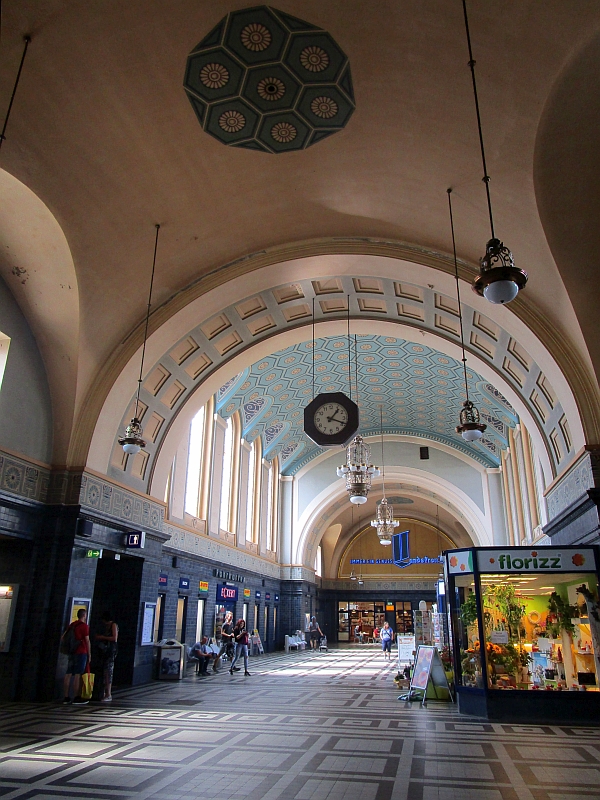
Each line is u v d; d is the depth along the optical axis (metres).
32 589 10.03
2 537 9.80
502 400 18.98
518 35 6.00
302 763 5.86
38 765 5.64
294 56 6.91
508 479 23.39
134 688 11.44
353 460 17.03
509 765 5.85
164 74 7.18
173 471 16.12
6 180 8.10
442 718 8.55
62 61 6.77
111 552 11.55
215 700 10.05
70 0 6.10
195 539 17.31
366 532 37.69
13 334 10.03
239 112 7.77
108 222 9.22
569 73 6.15
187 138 8.23
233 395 19.70
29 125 7.38
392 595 36.38
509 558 9.06
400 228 10.05
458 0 5.85
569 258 8.37
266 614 24.84
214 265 11.06
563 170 7.36
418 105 7.34
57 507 10.41
